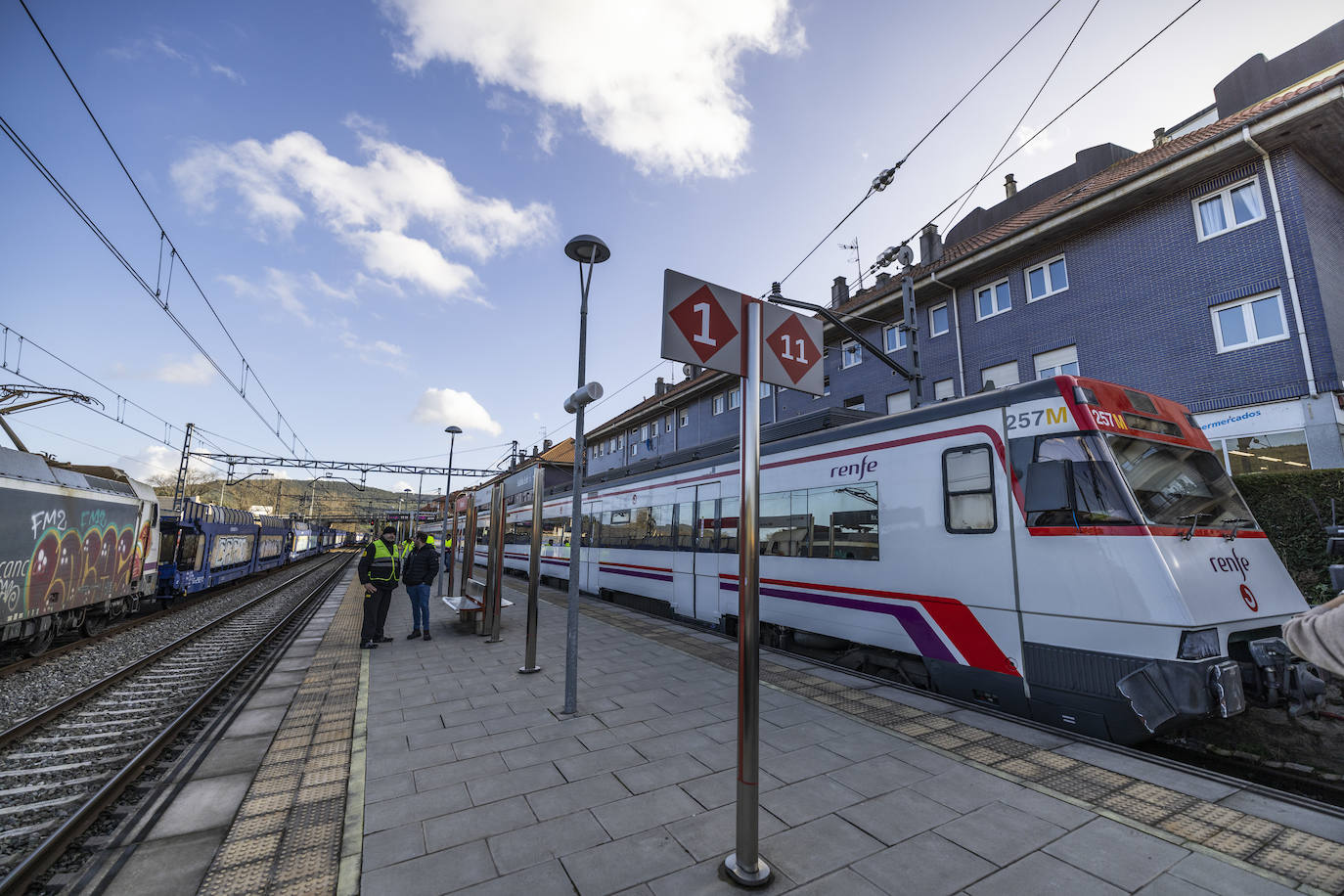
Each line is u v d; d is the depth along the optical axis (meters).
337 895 2.59
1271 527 7.79
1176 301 12.31
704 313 3.01
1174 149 13.94
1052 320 14.55
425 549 9.38
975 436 5.47
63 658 9.43
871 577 6.40
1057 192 19.72
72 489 9.98
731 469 9.42
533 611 6.81
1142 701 4.03
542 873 2.73
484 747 4.36
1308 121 10.38
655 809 3.37
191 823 3.41
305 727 5.02
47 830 3.72
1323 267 10.79
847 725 4.77
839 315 19.73
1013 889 2.58
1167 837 2.96
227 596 19.94
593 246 6.27
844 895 2.54
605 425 37.41
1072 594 4.54
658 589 11.40
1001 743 4.32
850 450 6.85
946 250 21.05
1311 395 10.30
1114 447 4.68
